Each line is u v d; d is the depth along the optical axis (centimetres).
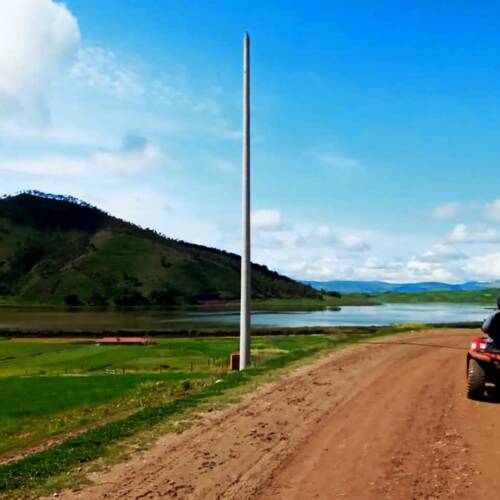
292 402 1294
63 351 5997
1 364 4906
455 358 2089
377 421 1097
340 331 8294
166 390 1914
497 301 1310
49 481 777
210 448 926
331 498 695
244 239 2219
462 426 1052
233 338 7525
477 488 720
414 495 698
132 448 934
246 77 2328
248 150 2311
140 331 9894
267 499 695
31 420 1800
